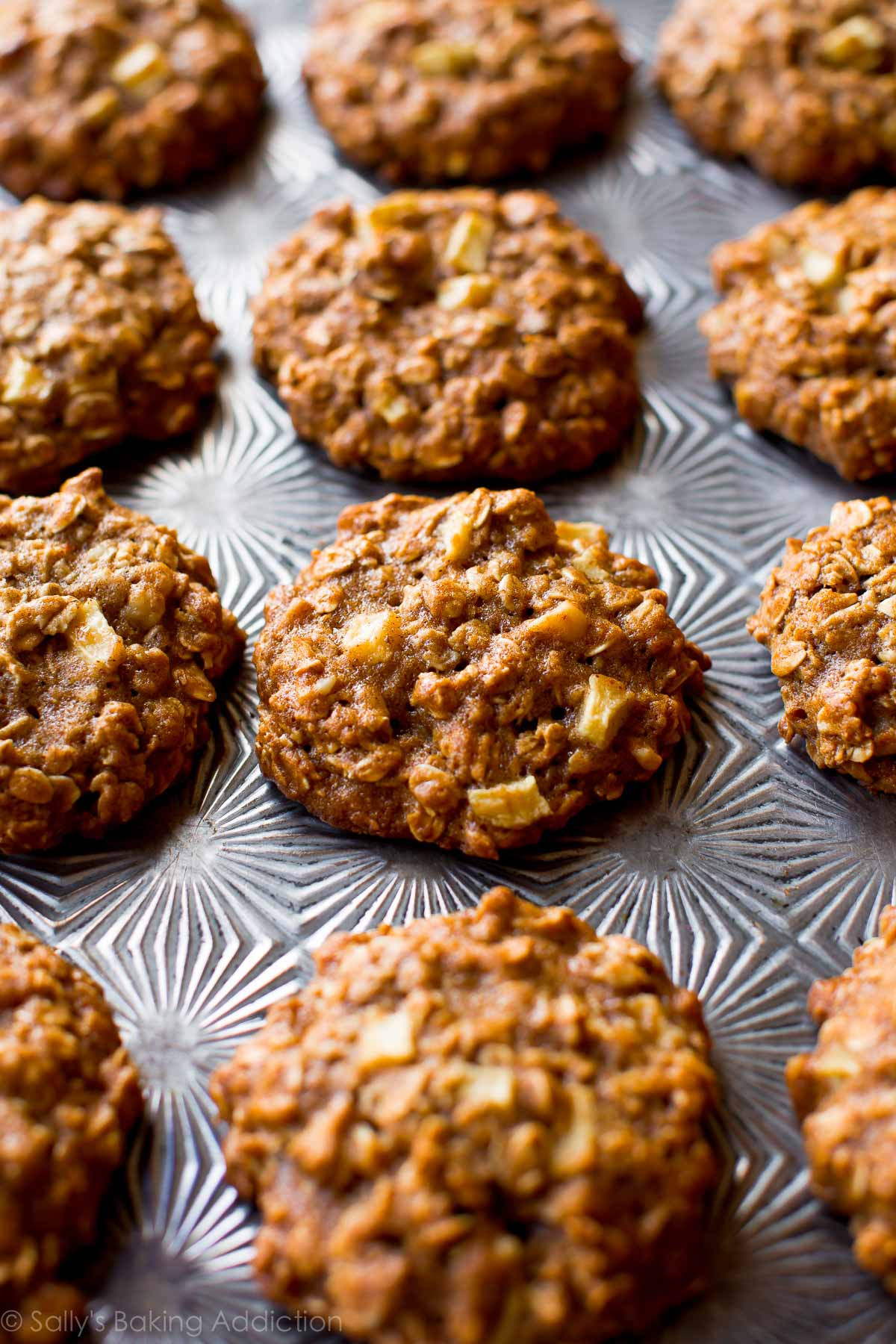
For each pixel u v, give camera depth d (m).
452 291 0.33
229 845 0.29
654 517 0.32
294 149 0.38
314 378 0.32
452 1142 0.24
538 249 0.34
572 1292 0.23
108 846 0.29
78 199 0.37
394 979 0.25
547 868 0.28
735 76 0.37
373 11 0.38
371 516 0.30
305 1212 0.24
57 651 0.29
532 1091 0.24
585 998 0.25
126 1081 0.25
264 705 0.29
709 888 0.28
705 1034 0.26
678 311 0.36
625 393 0.33
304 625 0.29
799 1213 0.25
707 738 0.30
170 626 0.29
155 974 0.27
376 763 0.28
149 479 0.33
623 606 0.29
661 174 0.38
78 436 0.32
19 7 0.38
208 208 0.37
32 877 0.28
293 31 0.41
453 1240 0.23
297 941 0.28
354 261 0.33
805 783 0.29
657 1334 0.24
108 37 0.37
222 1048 0.27
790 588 0.30
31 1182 0.24
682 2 0.41
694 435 0.34
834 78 0.37
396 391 0.32
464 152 0.37
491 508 0.30
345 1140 0.24
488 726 0.28
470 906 0.28
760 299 0.33
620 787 0.29
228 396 0.34
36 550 0.29
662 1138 0.24
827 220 0.34
